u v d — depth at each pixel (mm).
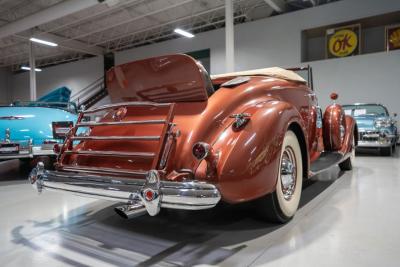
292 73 2836
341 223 2090
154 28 13609
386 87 9672
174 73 1862
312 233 1920
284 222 2105
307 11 10992
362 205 2512
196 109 1817
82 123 2092
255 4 11562
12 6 11117
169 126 1656
